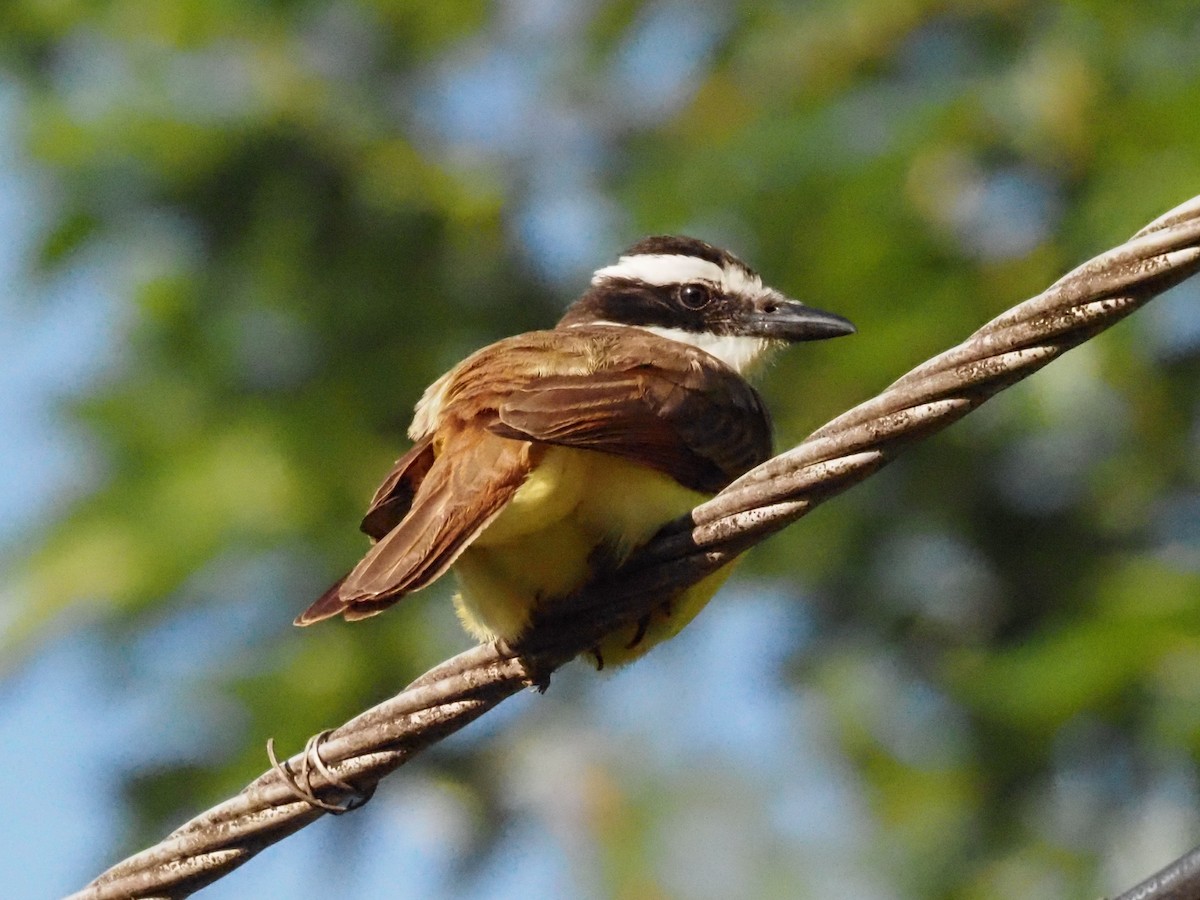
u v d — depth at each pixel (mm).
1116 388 13969
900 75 15703
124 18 16000
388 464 15180
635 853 14727
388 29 16922
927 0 15617
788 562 15828
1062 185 14484
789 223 14930
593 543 7836
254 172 15867
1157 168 13758
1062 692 12727
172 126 15414
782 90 16156
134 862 7785
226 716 14195
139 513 14656
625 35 18125
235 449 14992
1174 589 12961
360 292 16000
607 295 10766
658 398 8133
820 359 14570
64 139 15359
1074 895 13906
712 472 8289
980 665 13977
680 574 7766
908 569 15711
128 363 15719
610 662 8742
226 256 15898
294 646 14445
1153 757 13289
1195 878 6418
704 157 15562
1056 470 15352
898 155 14602
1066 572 15109
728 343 10641
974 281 14250
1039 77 14375
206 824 7734
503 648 7859
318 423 15227
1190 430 14297
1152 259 6793
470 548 7957
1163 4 14375
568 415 7703
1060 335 6930
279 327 15891
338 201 16125
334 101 16172
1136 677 12609
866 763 15344
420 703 7754
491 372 8117
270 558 14664
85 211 15625
